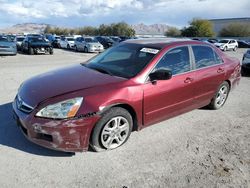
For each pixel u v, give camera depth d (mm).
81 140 3385
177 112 4586
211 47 5359
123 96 3619
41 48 20016
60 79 3898
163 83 4109
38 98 3420
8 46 17891
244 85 8742
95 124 3451
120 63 4375
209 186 3096
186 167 3453
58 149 3326
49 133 3242
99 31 83750
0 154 3514
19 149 3660
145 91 3869
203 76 4879
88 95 3420
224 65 5500
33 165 3326
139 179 3162
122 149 3805
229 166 3521
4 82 7766
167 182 3133
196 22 66375
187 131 4543
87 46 24516
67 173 3205
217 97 5578
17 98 3811
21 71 10227
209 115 5379
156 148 3896
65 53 22719
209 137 4363
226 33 64625
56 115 3240
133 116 3922
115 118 3635
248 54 11414
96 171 3273
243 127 4867
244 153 3893
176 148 3932
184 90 4504
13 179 3043
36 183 3000
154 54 4223
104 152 3693
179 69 4457
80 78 3891
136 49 4531
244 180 3240
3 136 3992
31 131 3316
